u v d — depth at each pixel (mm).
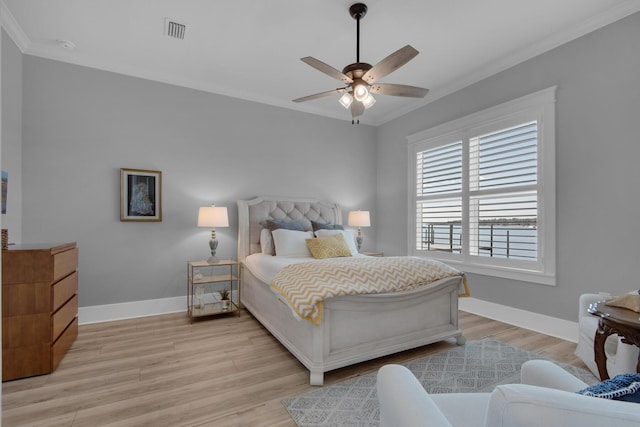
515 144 3410
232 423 1827
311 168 4852
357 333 2424
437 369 2436
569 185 2977
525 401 662
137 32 3002
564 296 3014
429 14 2738
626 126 2633
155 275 3789
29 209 3203
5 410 1928
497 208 3586
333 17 2781
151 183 3756
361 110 2771
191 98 4016
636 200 2578
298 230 4156
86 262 3457
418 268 2732
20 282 2289
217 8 2672
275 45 3219
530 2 2592
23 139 3180
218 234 4156
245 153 4352
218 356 2658
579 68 2912
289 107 4680
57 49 3273
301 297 2203
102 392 2123
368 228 5359
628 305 1956
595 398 675
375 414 1897
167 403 2008
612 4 2617
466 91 3963
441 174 4281
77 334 3062
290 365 2504
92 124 3488
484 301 3713
